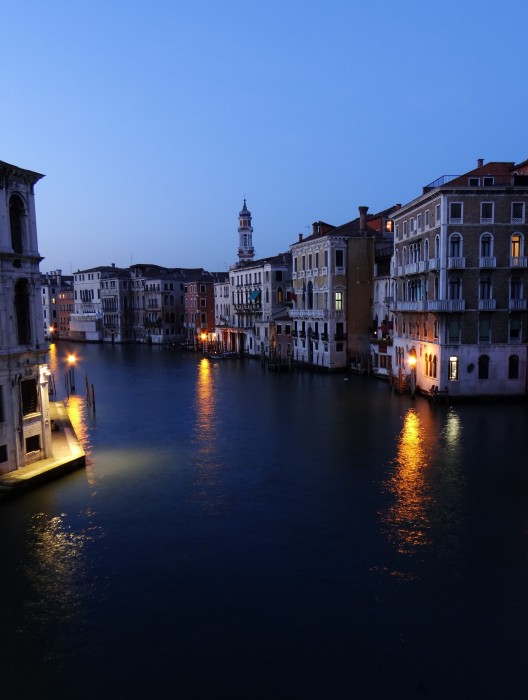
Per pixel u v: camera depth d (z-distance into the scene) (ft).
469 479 73.26
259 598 45.34
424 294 133.59
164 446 93.25
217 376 190.80
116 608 44.11
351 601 44.78
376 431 100.83
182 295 345.72
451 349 123.24
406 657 38.14
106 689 35.42
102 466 81.15
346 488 70.79
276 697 34.68
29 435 73.87
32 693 35.17
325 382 168.25
